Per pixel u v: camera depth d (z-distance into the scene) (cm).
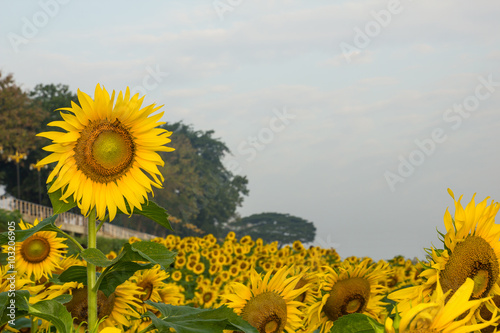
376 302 284
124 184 243
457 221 192
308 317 273
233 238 1245
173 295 372
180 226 7762
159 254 218
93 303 220
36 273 337
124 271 221
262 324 260
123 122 246
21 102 6178
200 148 9206
